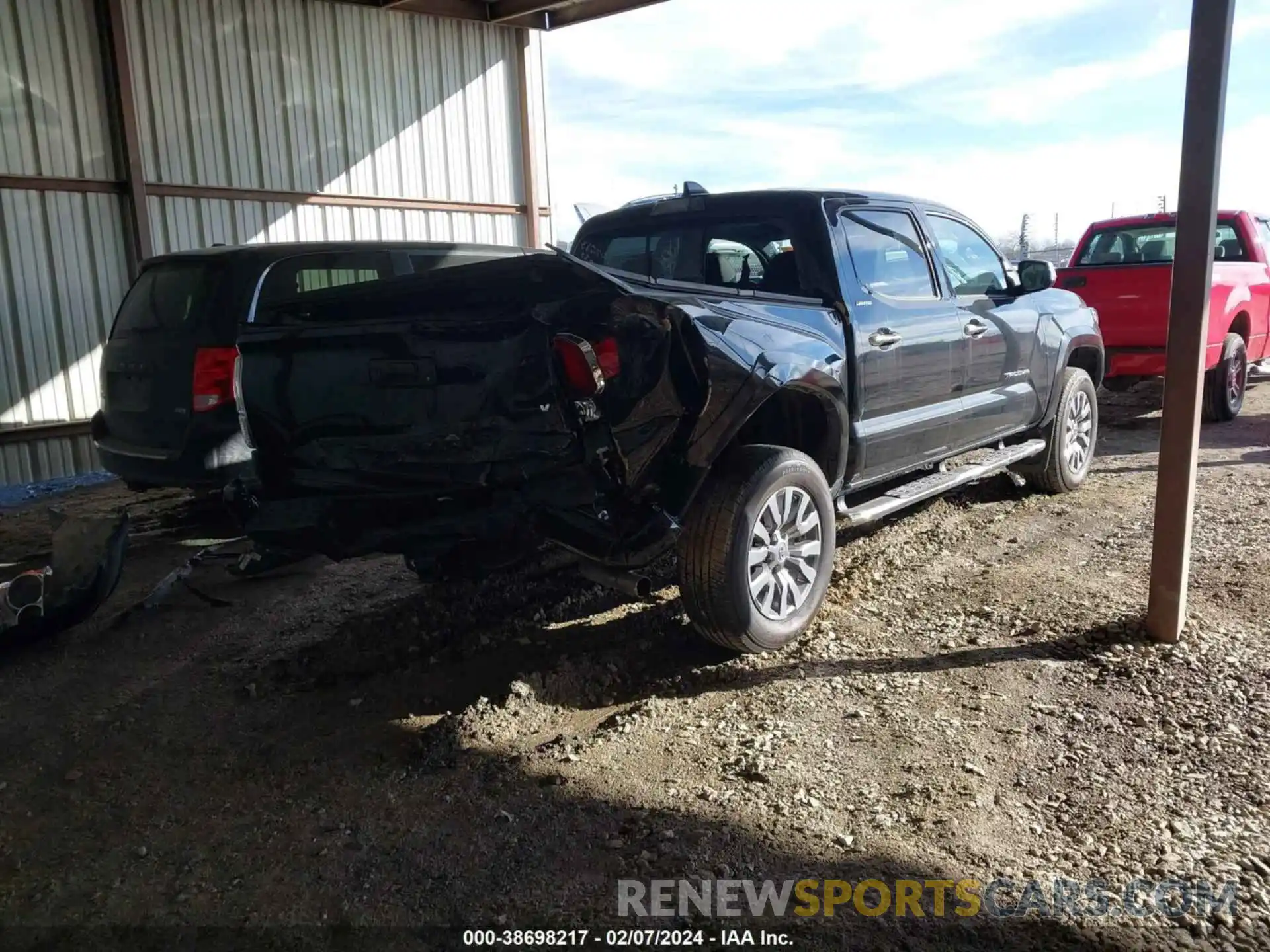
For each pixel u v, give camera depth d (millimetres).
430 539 3607
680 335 3484
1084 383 6516
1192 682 3570
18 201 8711
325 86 11086
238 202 10398
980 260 5848
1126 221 9953
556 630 4371
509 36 12992
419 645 4266
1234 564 4820
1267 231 10836
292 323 4059
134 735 3582
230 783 3225
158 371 5895
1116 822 2773
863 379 4438
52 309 8984
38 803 3143
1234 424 9180
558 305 3391
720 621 3803
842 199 4695
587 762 3223
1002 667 3797
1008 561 5102
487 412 3521
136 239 9414
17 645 4414
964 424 5305
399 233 12000
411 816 2969
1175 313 3678
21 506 7922
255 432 4121
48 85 8852
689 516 3756
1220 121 3494
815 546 4141
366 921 2504
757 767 3119
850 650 4039
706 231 4883
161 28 9648
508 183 13188
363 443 3830
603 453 3412
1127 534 5480
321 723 3625
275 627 4656
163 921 2537
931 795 2938
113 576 4684
